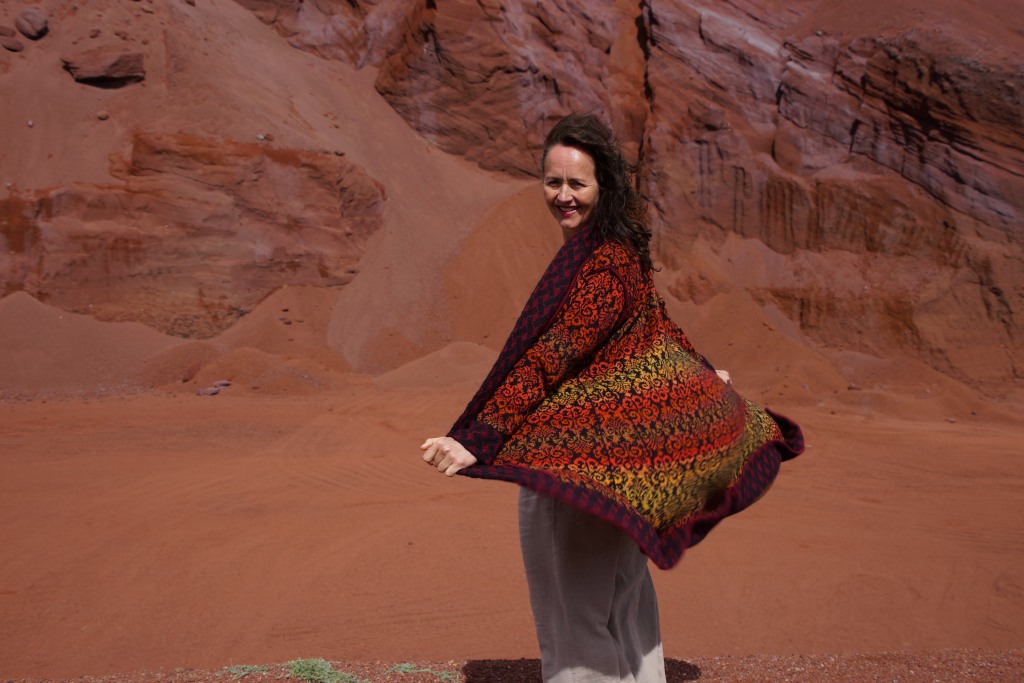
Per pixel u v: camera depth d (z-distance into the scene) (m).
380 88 30.16
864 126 25.28
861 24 26.52
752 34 27.28
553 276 2.68
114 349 20.94
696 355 3.12
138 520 9.98
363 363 22.84
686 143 26.80
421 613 7.45
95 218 22.27
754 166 26.05
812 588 8.45
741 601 8.06
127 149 23.50
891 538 10.23
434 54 29.30
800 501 11.90
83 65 24.30
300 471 12.66
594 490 2.55
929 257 23.73
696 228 26.36
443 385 21.05
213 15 29.28
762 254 25.66
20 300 21.00
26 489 11.21
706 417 2.80
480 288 25.11
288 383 20.05
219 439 14.80
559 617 2.95
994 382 21.53
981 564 9.33
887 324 23.31
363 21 31.31
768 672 4.70
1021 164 22.94
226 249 22.97
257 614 7.37
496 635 6.99
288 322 22.97
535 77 28.91
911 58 24.52
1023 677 4.66
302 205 24.20
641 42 29.64
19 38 24.66
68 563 8.53
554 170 2.74
